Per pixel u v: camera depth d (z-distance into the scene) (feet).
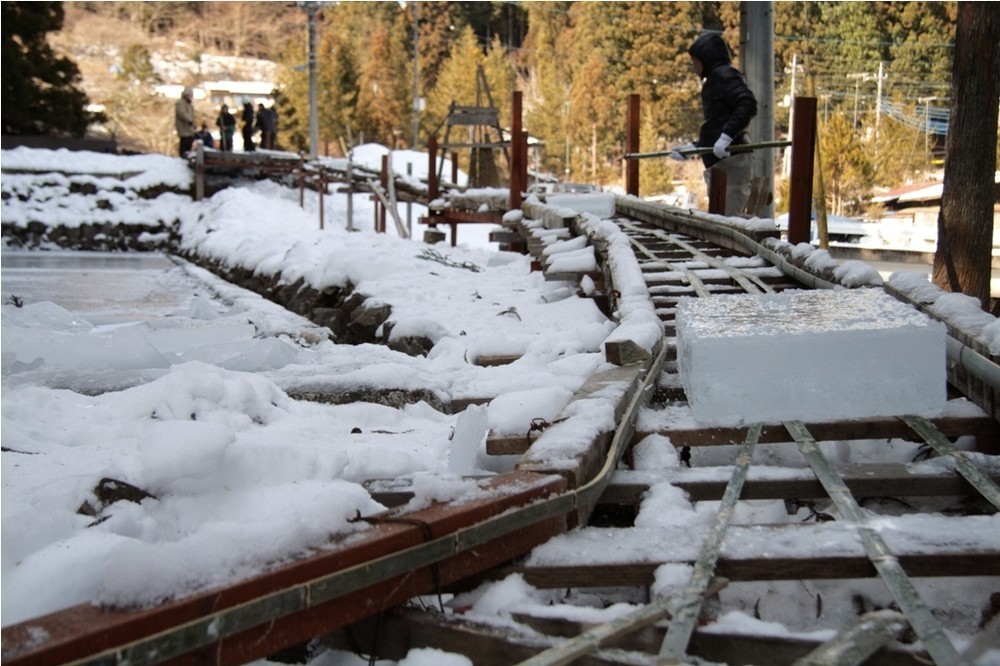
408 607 7.75
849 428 12.35
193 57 347.36
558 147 245.45
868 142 161.38
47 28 122.93
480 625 7.43
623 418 11.82
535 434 11.65
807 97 27.53
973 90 30.81
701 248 30.91
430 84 290.56
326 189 96.53
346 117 245.86
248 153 91.40
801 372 12.37
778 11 184.44
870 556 8.20
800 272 22.70
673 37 221.66
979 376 12.55
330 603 7.05
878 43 172.96
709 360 12.41
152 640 5.90
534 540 8.89
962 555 8.26
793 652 6.99
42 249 82.58
